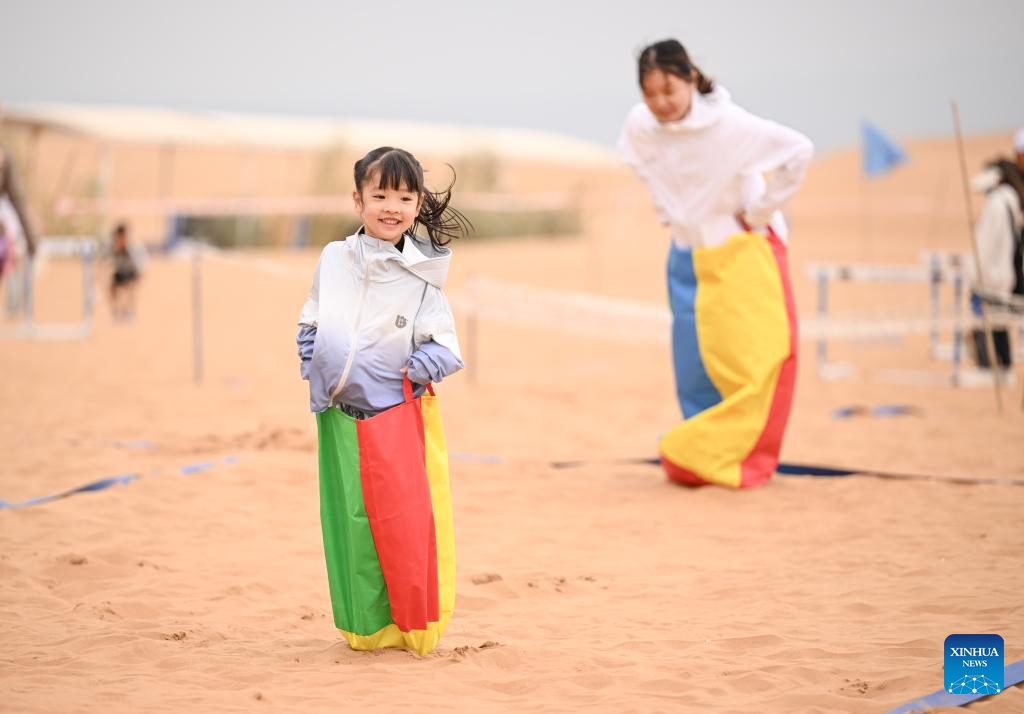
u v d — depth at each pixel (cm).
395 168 919
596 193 9025
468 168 7850
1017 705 835
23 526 1399
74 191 6356
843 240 7006
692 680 898
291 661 943
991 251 2542
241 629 1040
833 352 3403
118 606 1092
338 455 934
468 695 867
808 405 2448
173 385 2727
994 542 1330
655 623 1055
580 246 7006
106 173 6019
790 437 2058
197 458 1819
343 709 833
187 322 4103
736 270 1582
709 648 978
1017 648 945
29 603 1109
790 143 1555
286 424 2162
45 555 1270
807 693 854
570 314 4347
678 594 1151
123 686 875
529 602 1136
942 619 1045
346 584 952
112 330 3850
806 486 1627
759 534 1389
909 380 2800
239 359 3238
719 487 1598
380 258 924
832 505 1523
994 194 2545
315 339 926
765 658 951
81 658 945
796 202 9056
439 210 955
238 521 1448
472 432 2156
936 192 9300
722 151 1569
